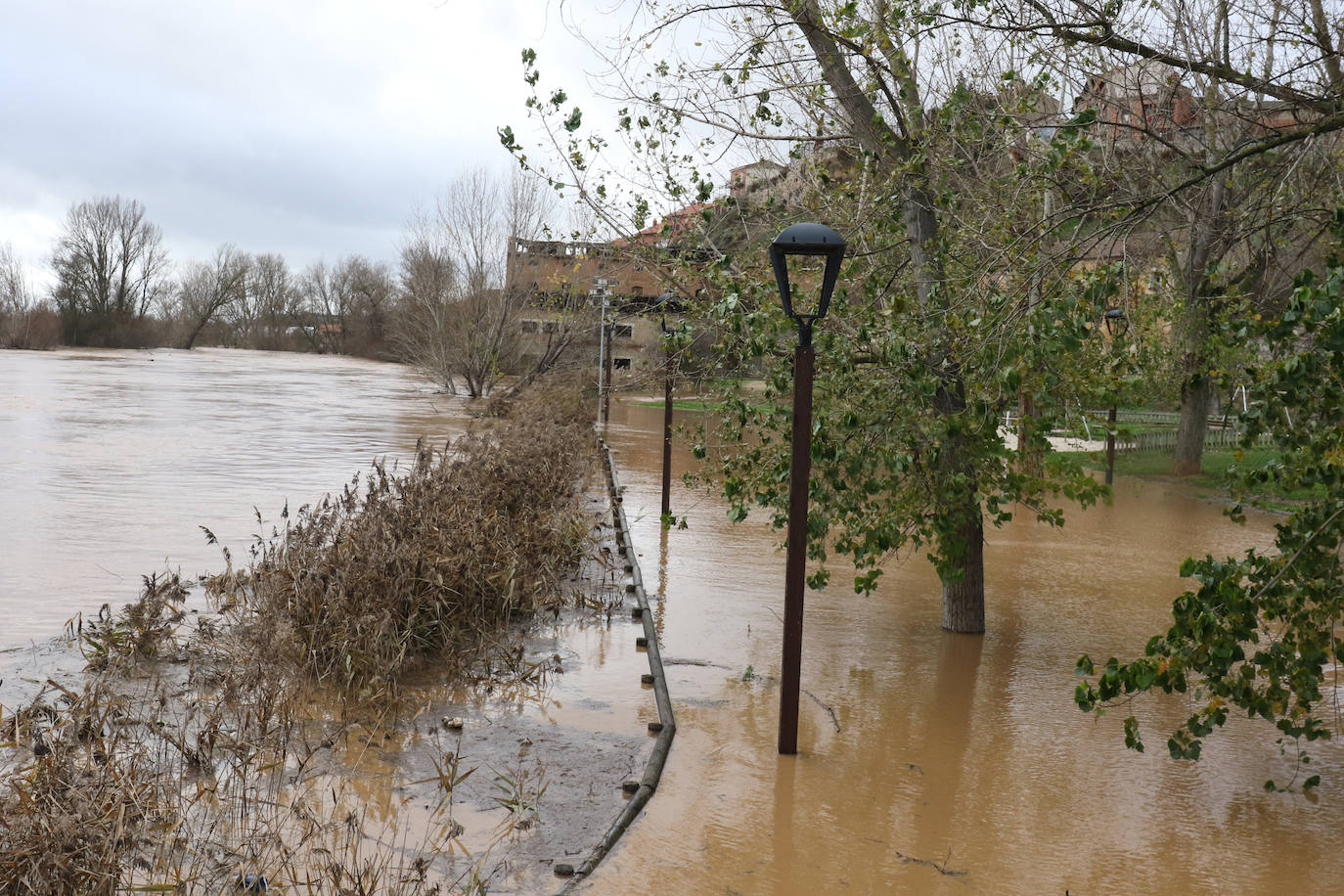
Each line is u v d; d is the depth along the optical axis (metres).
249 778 5.11
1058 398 7.55
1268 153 7.86
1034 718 6.64
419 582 7.62
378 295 105.62
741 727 6.30
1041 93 7.29
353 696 6.44
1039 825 5.05
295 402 37.12
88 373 53.06
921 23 7.28
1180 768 5.86
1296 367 5.02
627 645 8.04
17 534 10.93
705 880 4.35
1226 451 23.50
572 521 11.04
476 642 7.71
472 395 43.88
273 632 6.88
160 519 12.09
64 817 3.91
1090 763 5.90
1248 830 5.04
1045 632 8.81
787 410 7.86
